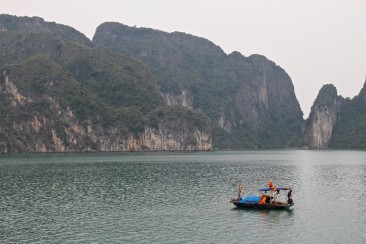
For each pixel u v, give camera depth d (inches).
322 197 3073.3
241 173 4825.3
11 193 3193.9
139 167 5585.6
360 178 4293.8
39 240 1973.4
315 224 2258.9
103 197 3043.8
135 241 1961.1
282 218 2391.7
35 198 2989.7
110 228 2177.7
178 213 2519.7
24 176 4286.4
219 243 1935.3
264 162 7032.5
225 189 3459.6
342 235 2055.9
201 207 2694.4
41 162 6560.0
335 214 2491.4
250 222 2301.9
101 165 5910.4
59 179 4040.4
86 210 2596.0
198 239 1994.3
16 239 1987.0
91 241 1961.1
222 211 2573.8
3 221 2313.0
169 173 4736.7
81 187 3523.6
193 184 3764.8
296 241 1966.0
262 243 1935.3
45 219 2361.0
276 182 3941.9
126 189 3432.6
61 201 2881.4
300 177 4404.5
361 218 2388.0
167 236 2038.6
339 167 5846.5
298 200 2950.3
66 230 2137.1
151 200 2935.5
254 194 3203.7
